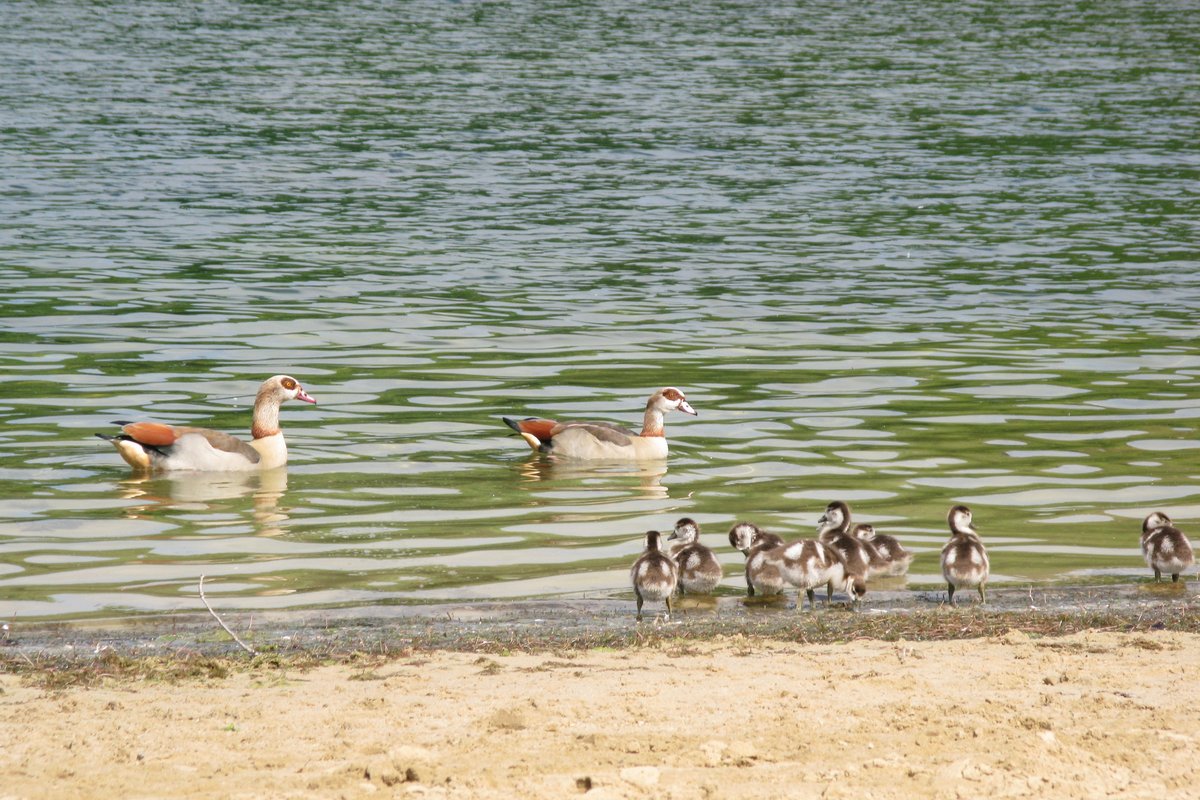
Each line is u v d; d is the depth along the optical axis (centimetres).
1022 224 4475
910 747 1035
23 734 1073
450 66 8025
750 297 3478
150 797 944
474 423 2420
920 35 9669
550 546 1800
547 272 3734
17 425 2334
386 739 1058
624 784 949
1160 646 1324
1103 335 3108
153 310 3212
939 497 2016
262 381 2666
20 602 1554
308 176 5138
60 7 10350
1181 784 957
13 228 4116
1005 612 1505
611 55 8569
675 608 1591
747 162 5566
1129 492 2034
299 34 9281
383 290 3481
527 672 1249
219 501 1972
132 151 5500
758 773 979
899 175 5338
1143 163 5616
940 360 2878
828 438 2328
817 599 1647
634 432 2288
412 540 1816
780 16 10612
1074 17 10675
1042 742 1032
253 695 1179
